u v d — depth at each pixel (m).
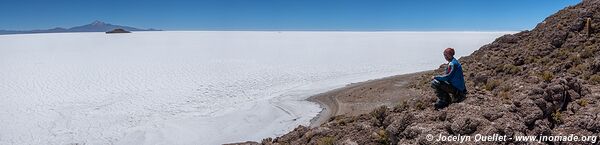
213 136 12.47
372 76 25.48
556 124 6.45
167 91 20.56
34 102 17.67
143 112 15.73
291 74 27.31
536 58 13.77
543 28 17.61
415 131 6.34
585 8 16.94
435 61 35.19
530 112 6.41
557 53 13.29
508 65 13.26
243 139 12.05
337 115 13.84
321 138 8.47
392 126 6.96
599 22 14.79
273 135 12.27
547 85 7.39
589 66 10.25
